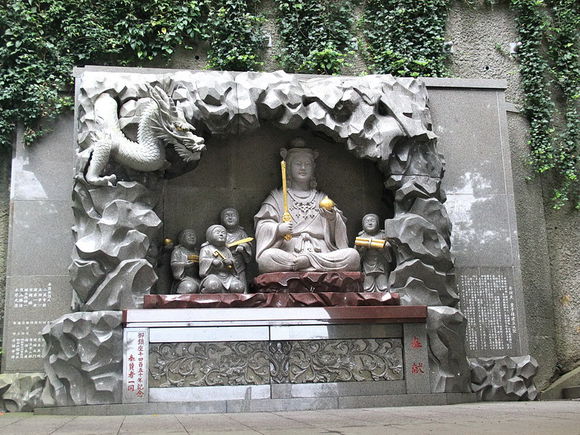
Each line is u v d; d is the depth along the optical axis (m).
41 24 12.07
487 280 11.84
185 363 9.69
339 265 10.62
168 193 11.35
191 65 12.59
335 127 11.07
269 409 9.68
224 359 9.79
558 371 12.68
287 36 12.97
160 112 10.26
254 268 11.29
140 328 9.66
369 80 11.47
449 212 11.98
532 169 13.23
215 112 10.61
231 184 11.58
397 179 11.06
